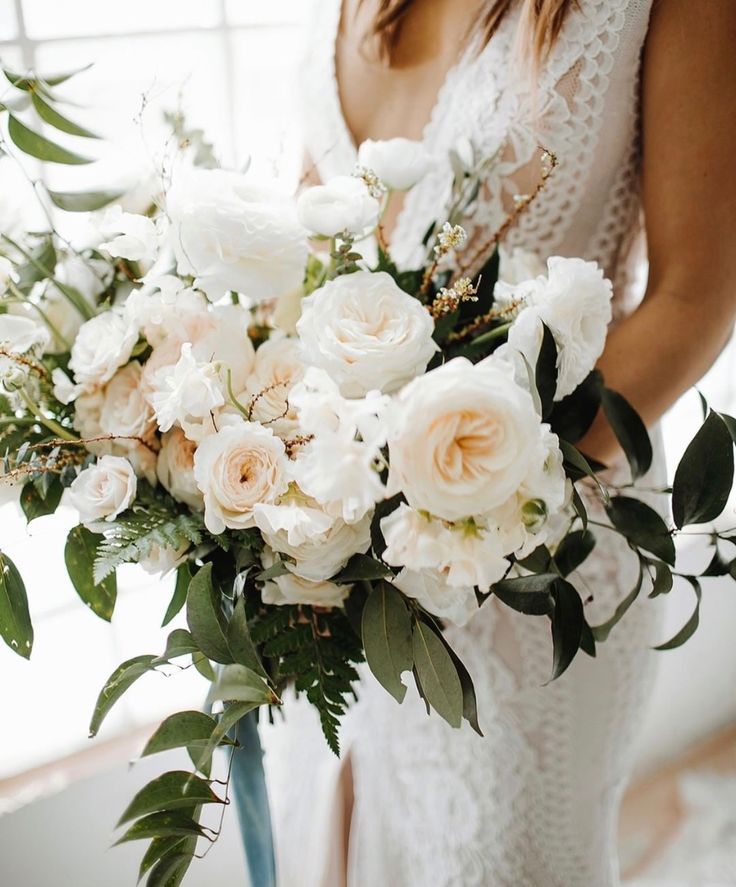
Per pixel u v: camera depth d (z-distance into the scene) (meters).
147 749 0.56
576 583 0.95
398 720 1.04
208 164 0.80
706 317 0.85
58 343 0.75
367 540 0.60
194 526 0.63
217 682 0.56
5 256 0.75
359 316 0.60
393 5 0.94
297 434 0.63
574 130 0.88
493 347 0.72
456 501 0.49
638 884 1.62
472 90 0.93
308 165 1.12
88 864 1.29
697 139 0.83
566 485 0.64
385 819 1.10
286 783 1.21
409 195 0.98
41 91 0.74
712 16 0.81
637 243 0.99
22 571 1.26
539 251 0.93
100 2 1.13
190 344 0.63
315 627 0.69
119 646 1.37
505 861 0.99
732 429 0.65
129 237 0.65
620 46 0.84
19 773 1.26
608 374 0.85
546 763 0.98
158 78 1.18
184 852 0.60
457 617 0.61
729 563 0.67
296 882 1.22
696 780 1.84
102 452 0.68
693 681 1.86
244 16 1.23
